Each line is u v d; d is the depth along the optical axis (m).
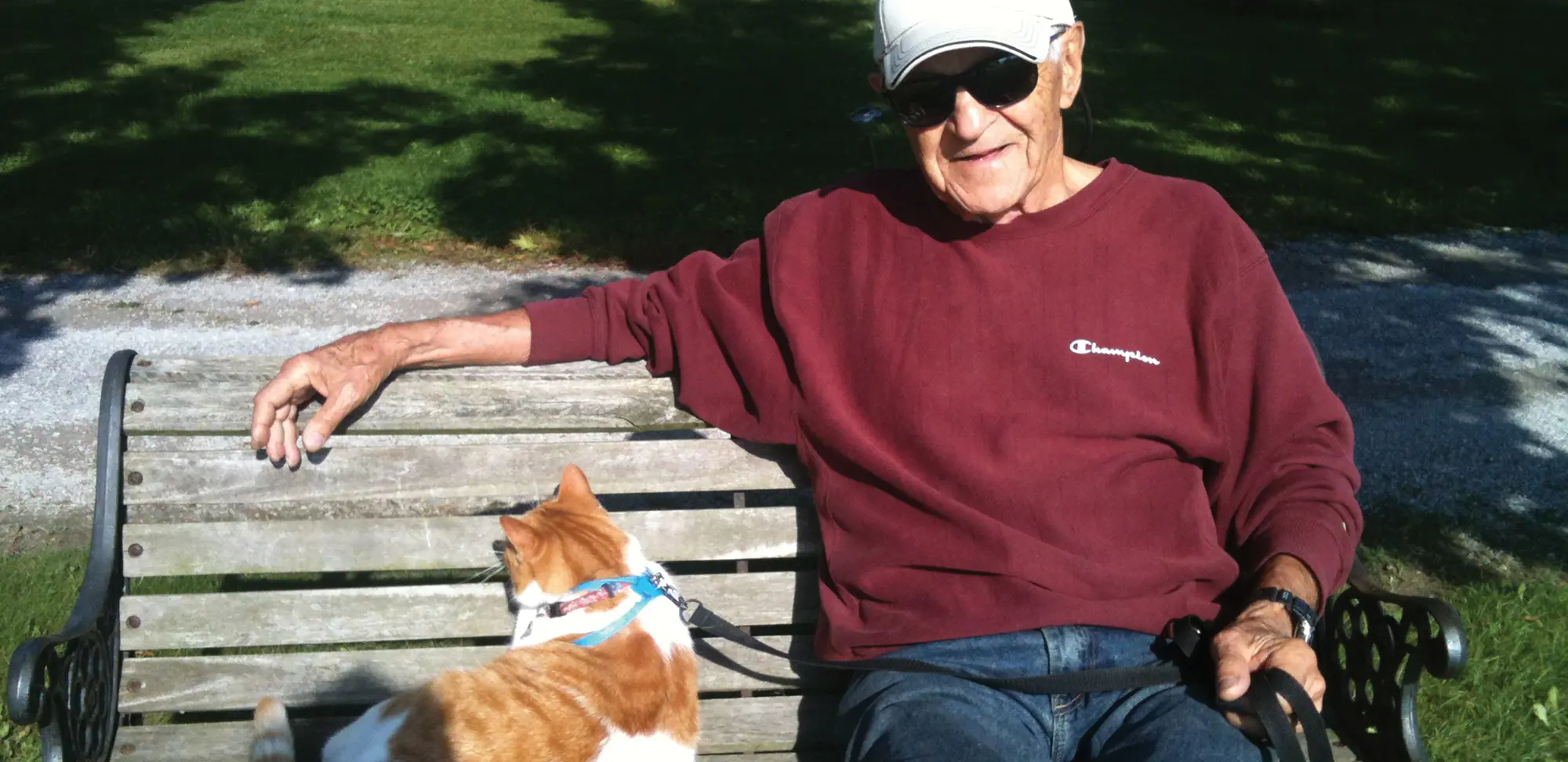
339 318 7.10
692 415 2.78
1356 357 7.04
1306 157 11.09
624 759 2.52
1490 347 7.27
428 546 2.71
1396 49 16.69
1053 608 2.45
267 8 17.62
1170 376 2.54
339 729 2.72
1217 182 10.12
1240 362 2.55
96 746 2.54
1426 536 5.05
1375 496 5.44
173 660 2.68
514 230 8.45
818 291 2.64
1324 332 7.40
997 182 2.50
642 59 14.48
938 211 2.62
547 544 2.59
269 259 7.87
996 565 2.46
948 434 2.51
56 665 2.37
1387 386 6.67
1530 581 4.72
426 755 2.36
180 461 2.63
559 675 2.51
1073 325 2.53
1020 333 2.53
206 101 11.80
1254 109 12.87
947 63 2.43
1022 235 2.57
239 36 15.52
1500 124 12.79
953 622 2.48
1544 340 7.40
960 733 2.34
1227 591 2.65
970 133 2.45
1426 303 7.93
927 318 2.56
